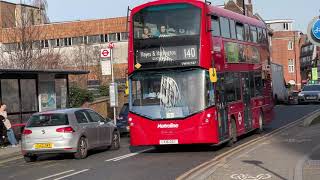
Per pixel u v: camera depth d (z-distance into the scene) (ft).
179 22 55.21
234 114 61.72
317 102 167.02
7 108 77.46
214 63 55.57
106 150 65.31
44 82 84.17
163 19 55.67
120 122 86.63
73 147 56.39
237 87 63.98
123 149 65.57
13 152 66.13
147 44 55.98
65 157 60.64
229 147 60.03
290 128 81.56
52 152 56.29
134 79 56.54
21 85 79.87
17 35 127.13
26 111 80.69
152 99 55.67
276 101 173.99
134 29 56.70
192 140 54.24
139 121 55.93
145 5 56.54
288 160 45.19
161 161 50.93
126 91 57.72
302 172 37.93
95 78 172.86
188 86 54.65
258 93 74.38
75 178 42.22
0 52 132.36
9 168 52.85
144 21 56.34
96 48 182.70
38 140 56.44
